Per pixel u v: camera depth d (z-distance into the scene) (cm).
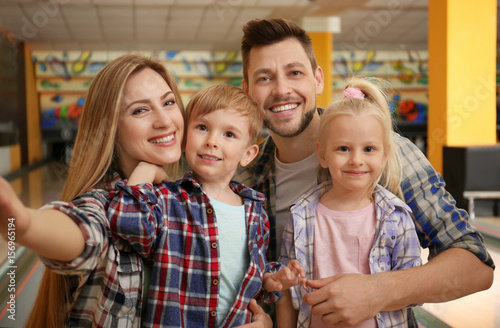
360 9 922
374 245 124
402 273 114
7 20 963
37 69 1459
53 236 77
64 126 1524
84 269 87
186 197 112
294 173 148
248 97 126
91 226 88
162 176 114
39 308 110
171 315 102
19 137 1285
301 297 128
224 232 114
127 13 912
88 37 1189
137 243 99
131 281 102
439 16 620
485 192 523
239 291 112
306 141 148
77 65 1471
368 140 124
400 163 135
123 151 114
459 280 116
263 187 153
